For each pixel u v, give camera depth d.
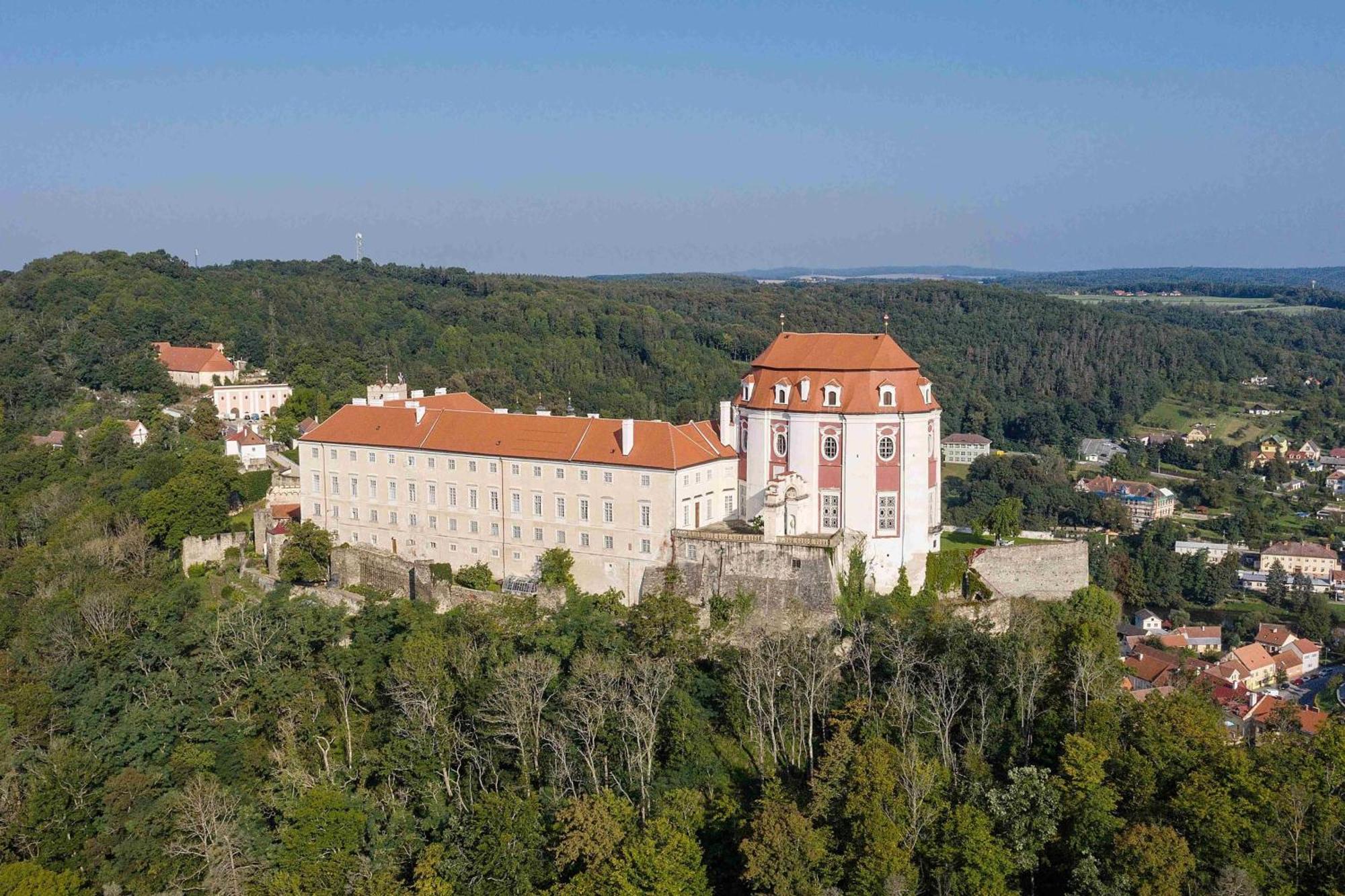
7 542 183.62
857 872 80.81
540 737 101.62
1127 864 79.00
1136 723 95.75
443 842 90.31
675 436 133.75
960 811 84.44
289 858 90.81
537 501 140.88
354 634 123.25
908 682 103.94
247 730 109.75
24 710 112.06
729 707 107.38
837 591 124.69
